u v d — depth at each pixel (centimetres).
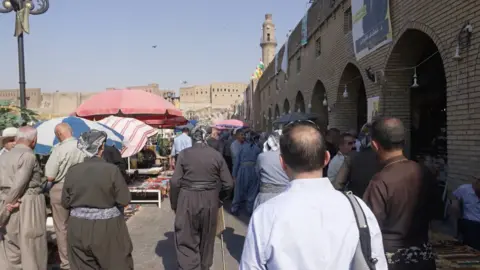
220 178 459
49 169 464
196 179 445
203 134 472
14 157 421
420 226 258
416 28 706
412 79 842
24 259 423
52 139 595
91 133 376
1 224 416
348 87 1201
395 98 846
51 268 501
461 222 475
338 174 407
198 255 451
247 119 5066
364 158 405
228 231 698
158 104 1005
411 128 915
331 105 1285
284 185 462
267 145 495
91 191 353
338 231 157
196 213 441
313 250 154
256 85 4197
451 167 600
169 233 682
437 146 896
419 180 257
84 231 350
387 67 835
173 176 451
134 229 713
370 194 262
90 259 361
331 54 1278
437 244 456
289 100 2109
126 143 838
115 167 370
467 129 562
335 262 154
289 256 154
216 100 7969
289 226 156
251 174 827
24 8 845
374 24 880
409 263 252
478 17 532
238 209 838
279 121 1230
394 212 254
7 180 421
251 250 162
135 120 934
